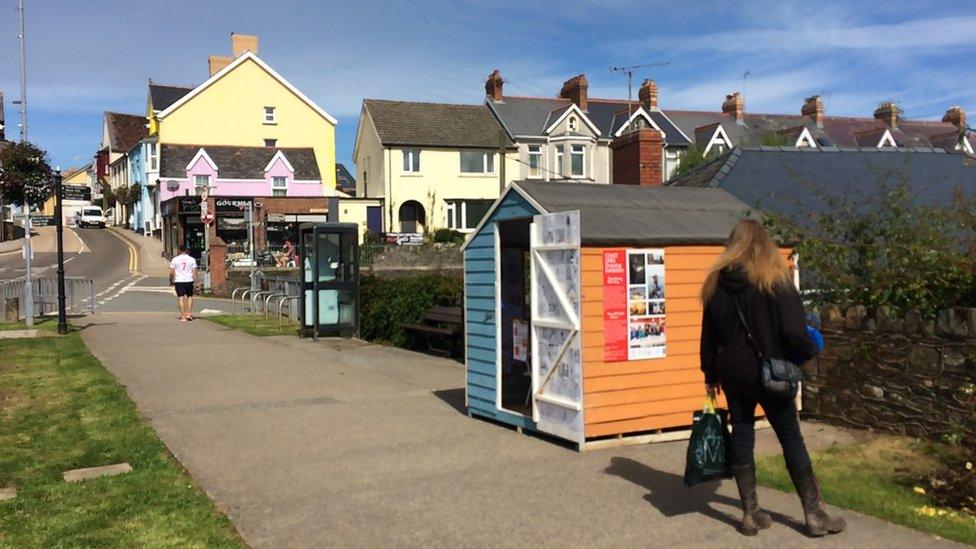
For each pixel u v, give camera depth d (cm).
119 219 7031
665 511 520
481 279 805
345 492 568
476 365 812
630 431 690
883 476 586
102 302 2478
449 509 530
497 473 611
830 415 762
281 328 1691
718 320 479
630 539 473
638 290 693
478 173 4625
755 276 462
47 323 1730
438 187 4553
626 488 569
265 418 809
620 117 4803
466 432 750
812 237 787
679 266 714
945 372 654
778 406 468
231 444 704
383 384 1011
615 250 682
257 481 595
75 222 6569
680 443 698
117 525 491
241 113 5566
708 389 495
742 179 1144
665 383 706
